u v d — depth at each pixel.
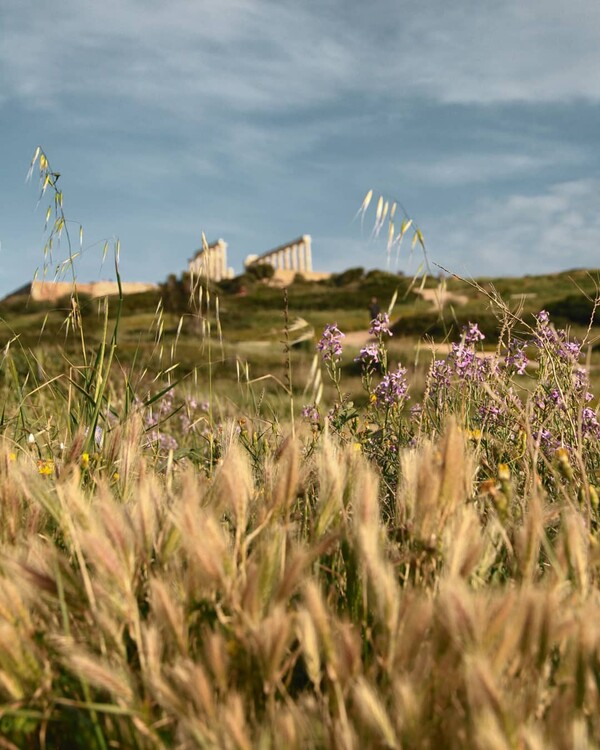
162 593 1.49
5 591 1.55
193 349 16.12
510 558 1.96
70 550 1.95
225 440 3.42
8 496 2.08
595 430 3.50
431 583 1.74
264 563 1.57
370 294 61.44
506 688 1.31
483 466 3.04
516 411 3.42
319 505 1.94
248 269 79.69
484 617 1.29
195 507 1.72
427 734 1.23
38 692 1.42
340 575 1.87
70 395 3.65
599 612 1.36
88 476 2.82
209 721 1.25
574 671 1.30
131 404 3.71
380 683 1.47
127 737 1.41
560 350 3.73
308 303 59.78
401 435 3.96
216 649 1.37
